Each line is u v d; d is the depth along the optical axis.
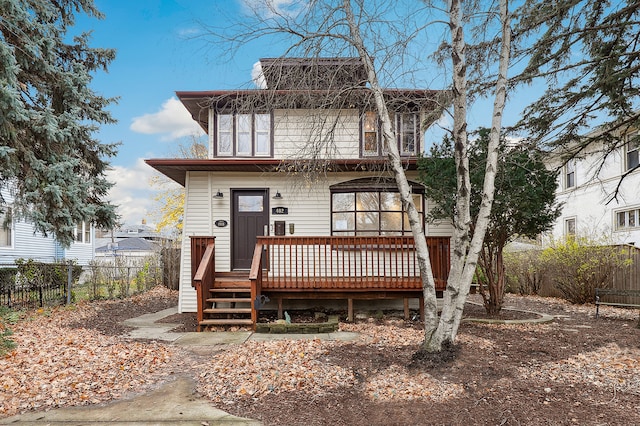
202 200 10.38
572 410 4.15
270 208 10.36
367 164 9.45
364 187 10.05
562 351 6.03
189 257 10.36
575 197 17.88
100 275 12.90
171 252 16.98
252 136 10.88
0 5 8.81
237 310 8.31
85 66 12.48
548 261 13.72
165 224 27.05
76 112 10.85
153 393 4.77
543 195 8.11
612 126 8.80
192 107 11.31
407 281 8.87
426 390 4.65
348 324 8.70
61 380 5.00
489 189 5.78
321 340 6.98
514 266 15.57
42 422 4.00
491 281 8.94
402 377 5.03
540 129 8.67
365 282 8.84
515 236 11.43
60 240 10.20
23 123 9.38
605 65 7.92
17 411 4.23
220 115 11.02
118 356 6.03
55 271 11.73
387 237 8.91
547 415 4.05
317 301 10.01
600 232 16.31
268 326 7.89
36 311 10.05
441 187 8.26
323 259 10.03
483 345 6.16
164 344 6.94
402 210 10.15
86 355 6.02
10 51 8.46
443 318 5.61
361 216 10.18
